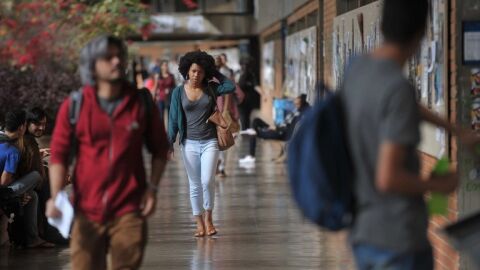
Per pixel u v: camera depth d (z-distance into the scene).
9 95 52.56
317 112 10.41
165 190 35.69
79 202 13.71
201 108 24.91
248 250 23.45
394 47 10.34
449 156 17.34
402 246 10.21
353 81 10.30
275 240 24.81
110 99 13.65
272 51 68.12
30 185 23.41
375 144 10.04
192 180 25.44
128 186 13.63
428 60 19.16
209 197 25.52
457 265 17.11
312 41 42.22
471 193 17.02
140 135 13.78
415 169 10.24
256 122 45.09
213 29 83.44
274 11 63.69
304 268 21.17
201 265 21.72
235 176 39.81
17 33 54.06
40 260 22.84
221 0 83.69
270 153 49.75
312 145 10.24
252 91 47.09
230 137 25.16
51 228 24.47
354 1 32.50
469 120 16.98
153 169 14.17
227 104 29.22
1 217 23.97
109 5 56.03
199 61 24.55
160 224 27.84
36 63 54.31
